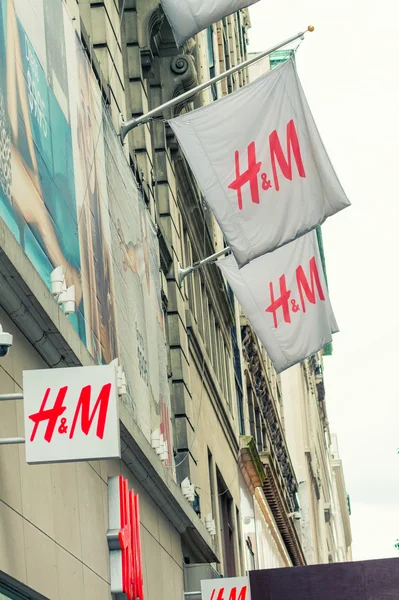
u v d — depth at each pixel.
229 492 45.72
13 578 15.17
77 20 22.00
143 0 31.86
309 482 110.62
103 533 21.16
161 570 27.00
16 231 16.17
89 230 20.98
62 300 17.92
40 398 14.45
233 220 23.42
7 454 15.52
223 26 59.78
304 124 23.92
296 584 34.62
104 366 14.55
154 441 25.80
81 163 20.88
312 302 29.84
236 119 23.72
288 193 23.66
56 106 19.31
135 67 31.22
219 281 45.62
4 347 13.55
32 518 16.39
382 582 34.22
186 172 36.72
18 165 16.59
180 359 33.34
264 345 29.53
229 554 44.41
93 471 20.67
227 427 46.47
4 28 16.48
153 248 29.19
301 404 109.19
